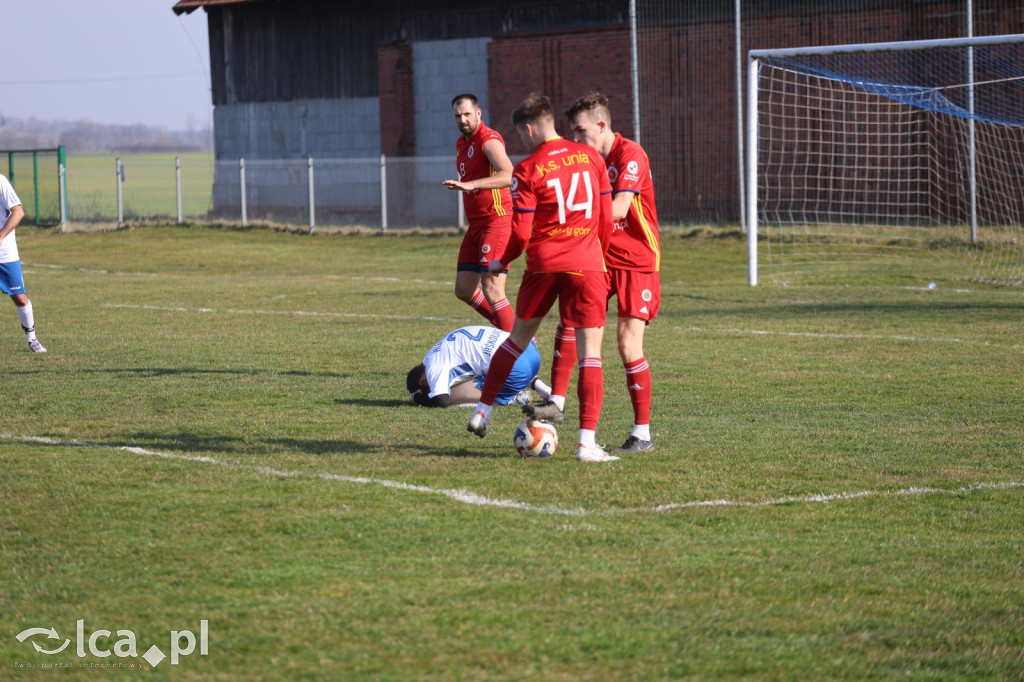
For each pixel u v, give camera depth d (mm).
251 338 28109
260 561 10586
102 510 12344
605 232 14992
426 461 14781
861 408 18500
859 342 26250
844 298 36219
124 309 35656
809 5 58219
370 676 8000
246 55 82312
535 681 7918
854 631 8898
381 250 60188
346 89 77875
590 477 13836
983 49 53312
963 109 51594
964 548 11086
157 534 11461
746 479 13773
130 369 23141
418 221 72438
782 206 59594
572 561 10578
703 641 8664
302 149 80500
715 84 61281
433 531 11516
